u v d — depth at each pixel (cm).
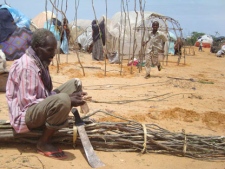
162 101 437
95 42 960
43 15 1340
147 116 349
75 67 738
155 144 247
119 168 218
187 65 996
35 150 234
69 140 245
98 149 245
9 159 218
